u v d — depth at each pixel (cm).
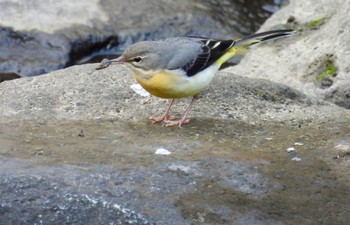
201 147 1141
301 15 1778
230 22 2025
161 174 1033
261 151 1140
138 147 1129
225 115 1298
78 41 1867
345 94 1500
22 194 986
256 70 1700
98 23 1930
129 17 1970
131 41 1911
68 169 1030
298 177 1055
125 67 1440
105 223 961
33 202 980
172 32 1942
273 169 1072
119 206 965
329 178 1059
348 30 1605
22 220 972
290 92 1410
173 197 988
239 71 1722
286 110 1344
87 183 1000
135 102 1327
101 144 1134
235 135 1212
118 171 1033
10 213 976
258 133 1223
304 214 975
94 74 1410
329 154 1133
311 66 1616
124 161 1068
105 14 1967
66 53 1838
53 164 1044
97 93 1339
